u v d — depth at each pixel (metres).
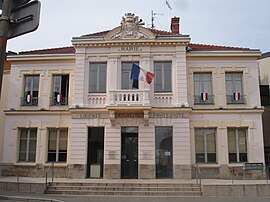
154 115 18.58
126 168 18.36
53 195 14.41
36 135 19.81
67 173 18.81
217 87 19.41
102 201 12.72
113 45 19.33
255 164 17.72
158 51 19.30
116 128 18.53
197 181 16.58
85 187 15.30
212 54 19.55
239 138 19.05
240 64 19.62
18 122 19.84
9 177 18.70
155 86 19.09
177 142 18.30
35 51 21.67
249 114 19.02
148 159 18.11
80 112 18.80
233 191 14.24
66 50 21.69
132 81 19.12
